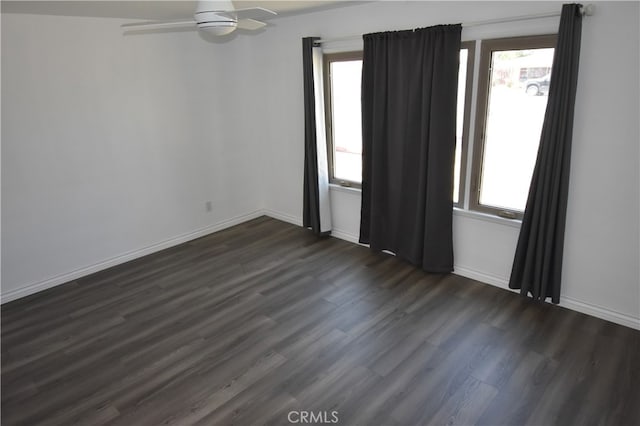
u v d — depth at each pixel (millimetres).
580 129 2975
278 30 4789
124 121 4246
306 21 4473
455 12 3381
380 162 4125
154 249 4742
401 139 3922
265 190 5723
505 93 3322
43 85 3674
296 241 4906
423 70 3547
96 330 3311
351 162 4652
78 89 3881
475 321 3234
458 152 3707
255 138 5500
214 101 4969
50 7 3201
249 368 2818
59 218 3977
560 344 2938
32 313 3578
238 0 3289
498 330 3117
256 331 3221
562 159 2971
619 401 2439
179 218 4914
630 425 2285
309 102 4527
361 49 4094
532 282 3381
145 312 3541
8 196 3650
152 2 3076
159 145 4570
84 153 4027
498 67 3305
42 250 3922
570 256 3238
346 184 4707
